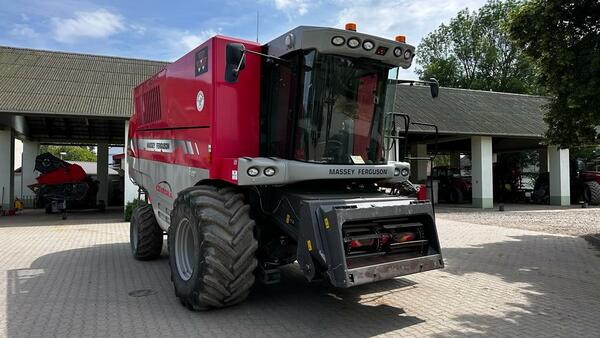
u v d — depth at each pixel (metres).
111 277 7.00
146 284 6.56
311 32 4.85
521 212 17.89
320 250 4.43
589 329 4.71
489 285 6.46
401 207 4.92
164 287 6.39
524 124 21.02
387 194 5.69
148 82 7.96
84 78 18.27
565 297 5.88
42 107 15.06
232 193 5.25
